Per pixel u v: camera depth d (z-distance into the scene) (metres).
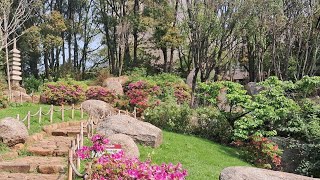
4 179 8.38
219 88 17.16
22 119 13.05
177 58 36.38
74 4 35.62
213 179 9.66
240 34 23.30
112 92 22.41
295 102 16.19
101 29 37.38
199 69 24.92
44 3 34.47
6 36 21.67
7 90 21.88
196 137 16.11
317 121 14.78
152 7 30.61
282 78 25.52
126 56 33.19
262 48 26.45
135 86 22.47
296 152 13.90
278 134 15.27
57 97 20.36
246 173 7.82
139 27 31.00
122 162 5.59
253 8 22.58
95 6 36.81
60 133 13.02
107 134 12.52
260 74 26.36
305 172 12.93
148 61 33.44
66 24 34.00
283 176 7.79
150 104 19.39
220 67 28.75
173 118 16.92
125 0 32.97
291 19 24.70
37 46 32.34
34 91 26.86
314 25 25.55
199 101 22.12
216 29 22.88
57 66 35.47
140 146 12.28
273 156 13.04
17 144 10.55
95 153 6.71
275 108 15.38
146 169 5.22
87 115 17.41
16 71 23.73
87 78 34.50
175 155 11.92
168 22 30.22
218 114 16.64
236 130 14.59
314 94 19.06
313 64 24.20
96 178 5.48
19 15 23.73
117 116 13.30
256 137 13.57
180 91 23.02
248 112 15.93
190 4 23.23
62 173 8.93
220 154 13.47
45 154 10.48
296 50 27.16
